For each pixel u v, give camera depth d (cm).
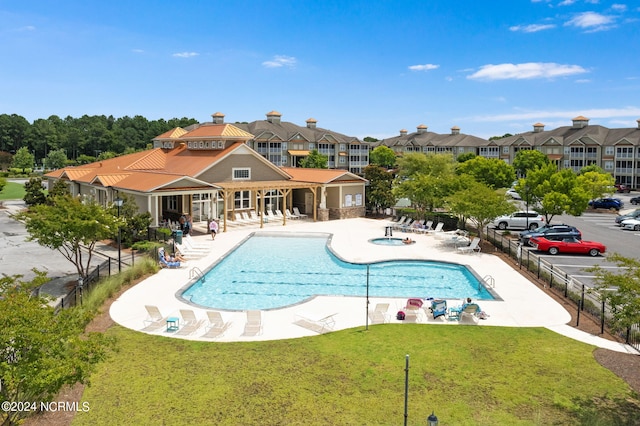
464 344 1516
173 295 2025
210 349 1457
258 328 1634
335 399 1175
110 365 1340
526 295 2069
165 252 2680
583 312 1831
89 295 1886
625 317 1212
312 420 1088
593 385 1257
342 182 4588
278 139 9150
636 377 1300
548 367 1357
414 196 4091
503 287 2197
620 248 3288
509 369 1344
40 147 14650
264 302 2061
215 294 2180
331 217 4688
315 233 3756
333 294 2131
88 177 4556
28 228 2127
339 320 1733
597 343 1534
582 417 1108
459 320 1742
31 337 859
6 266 2641
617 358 1418
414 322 1723
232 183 4291
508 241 2975
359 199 4788
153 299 1966
